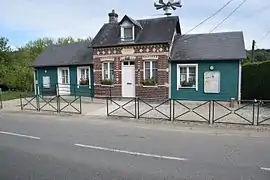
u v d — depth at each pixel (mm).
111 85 17688
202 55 16000
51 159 5852
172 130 9031
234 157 5887
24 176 4867
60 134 8430
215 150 6461
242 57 15000
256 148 6621
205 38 17797
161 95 16406
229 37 17266
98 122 10758
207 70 15906
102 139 7684
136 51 16875
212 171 5047
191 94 16297
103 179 4703
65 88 20188
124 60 17234
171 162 5586
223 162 5551
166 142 7285
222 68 15625
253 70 17375
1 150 6621
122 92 17438
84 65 19438
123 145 6988
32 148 6777
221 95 15727
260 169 5133
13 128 9539
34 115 12930
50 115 12867
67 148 6742
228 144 7039
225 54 15609
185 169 5164
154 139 7660
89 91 19359
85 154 6207
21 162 5668
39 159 5863
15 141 7551
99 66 18031
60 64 20250
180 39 18344
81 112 13211
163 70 16312
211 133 8523
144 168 5238
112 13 20672
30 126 9922
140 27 17703
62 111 13672
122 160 5738
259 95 16406
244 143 7148
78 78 19812
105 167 5312
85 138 7824
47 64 20875
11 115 13086
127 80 17328
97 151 6449
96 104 15898
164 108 14031
